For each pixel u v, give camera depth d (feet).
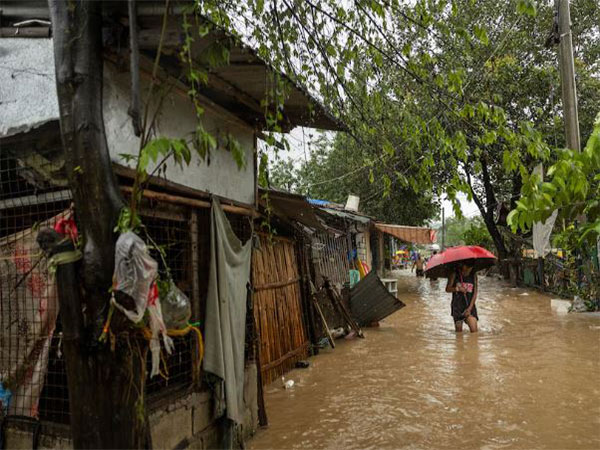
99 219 8.89
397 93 18.45
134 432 9.29
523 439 15.99
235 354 15.81
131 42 8.86
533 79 51.57
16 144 11.75
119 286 8.50
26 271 12.37
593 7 58.03
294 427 18.01
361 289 38.58
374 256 78.64
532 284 64.80
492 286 73.92
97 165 8.90
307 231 30.68
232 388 14.94
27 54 11.65
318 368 26.63
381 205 76.69
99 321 8.91
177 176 13.85
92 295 8.98
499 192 80.33
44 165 11.53
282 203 22.74
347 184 75.92
